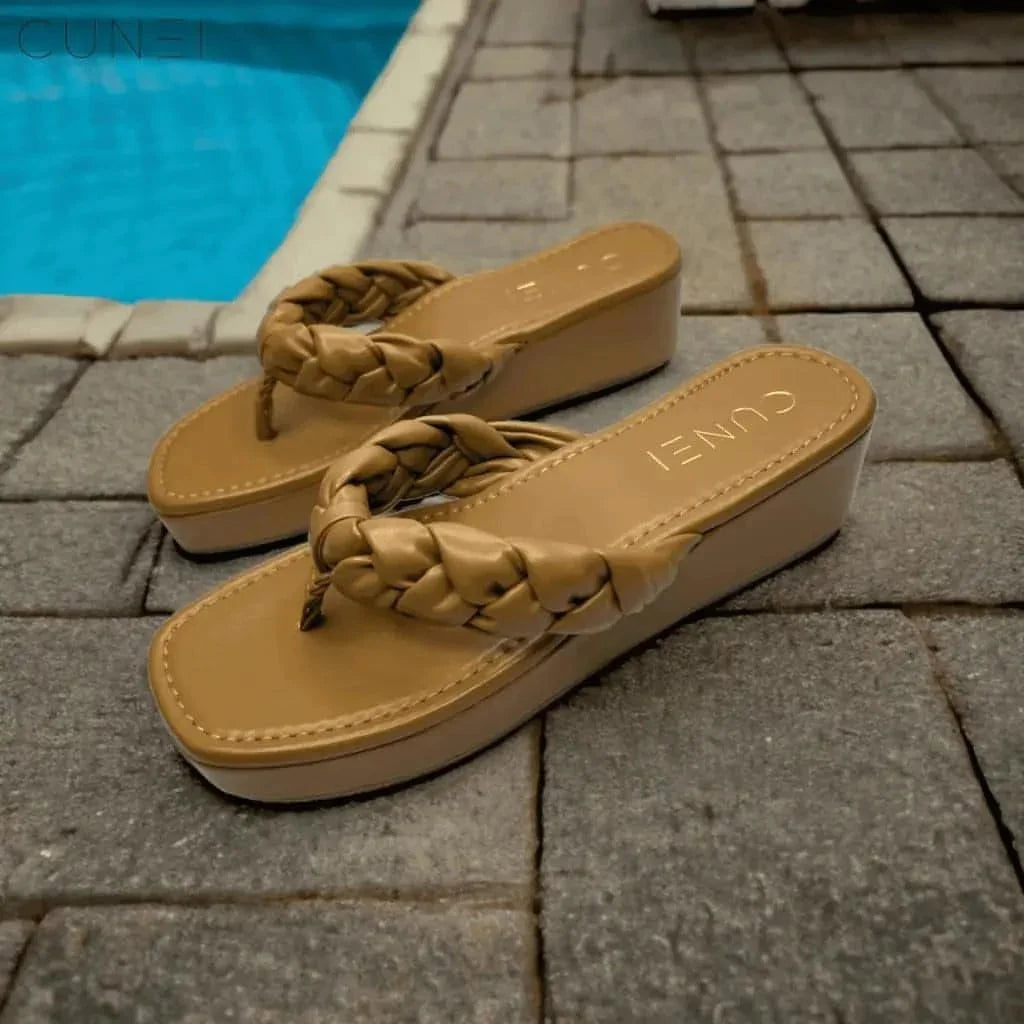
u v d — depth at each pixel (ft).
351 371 2.01
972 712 1.72
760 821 1.58
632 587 1.54
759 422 1.93
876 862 1.51
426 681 1.61
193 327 2.98
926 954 1.40
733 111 4.38
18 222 4.33
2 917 1.54
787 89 4.57
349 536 1.49
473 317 2.38
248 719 1.58
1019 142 3.88
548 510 1.78
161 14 6.41
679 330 2.87
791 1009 1.35
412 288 2.46
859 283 3.04
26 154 4.89
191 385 2.81
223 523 2.10
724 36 5.25
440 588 1.45
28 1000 1.43
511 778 1.68
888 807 1.58
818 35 5.16
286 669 1.66
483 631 1.50
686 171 3.86
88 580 2.18
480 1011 1.38
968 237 3.24
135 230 4.27
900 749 1.67
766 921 1.45
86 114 5.27
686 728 1.73
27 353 2.98
